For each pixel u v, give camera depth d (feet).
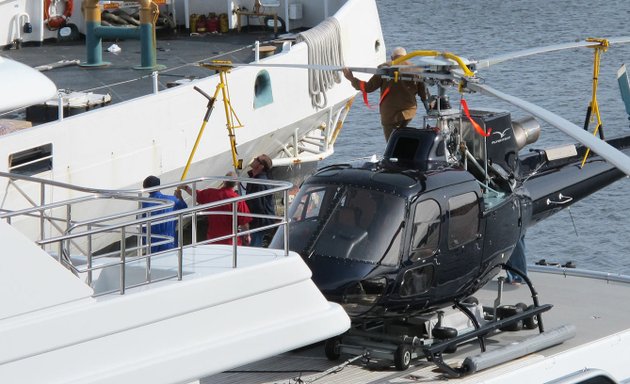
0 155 179.83
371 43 260.62
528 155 164.96
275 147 240.73
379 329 143.54
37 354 92.58
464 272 140.97
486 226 143.23
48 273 93.81
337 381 132.46
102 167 196.44
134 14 281.54
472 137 150.51
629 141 177.47
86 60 252.01
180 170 211.00
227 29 286.66
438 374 134.92
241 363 103.55
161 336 99.50
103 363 96.02
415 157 141.79
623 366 150.20
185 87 209.05
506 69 442.91
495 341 147.02
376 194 135.33
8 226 92.12
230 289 103.65
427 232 135.95
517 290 171.63
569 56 463.01
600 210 293.43
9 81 99.19
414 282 135.03
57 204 102.32
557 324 156.15
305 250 133.90
